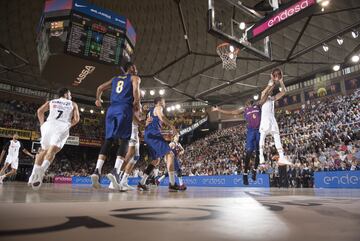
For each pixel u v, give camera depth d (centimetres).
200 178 1561
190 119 2816
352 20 1538
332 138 1355
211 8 773
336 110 1673
